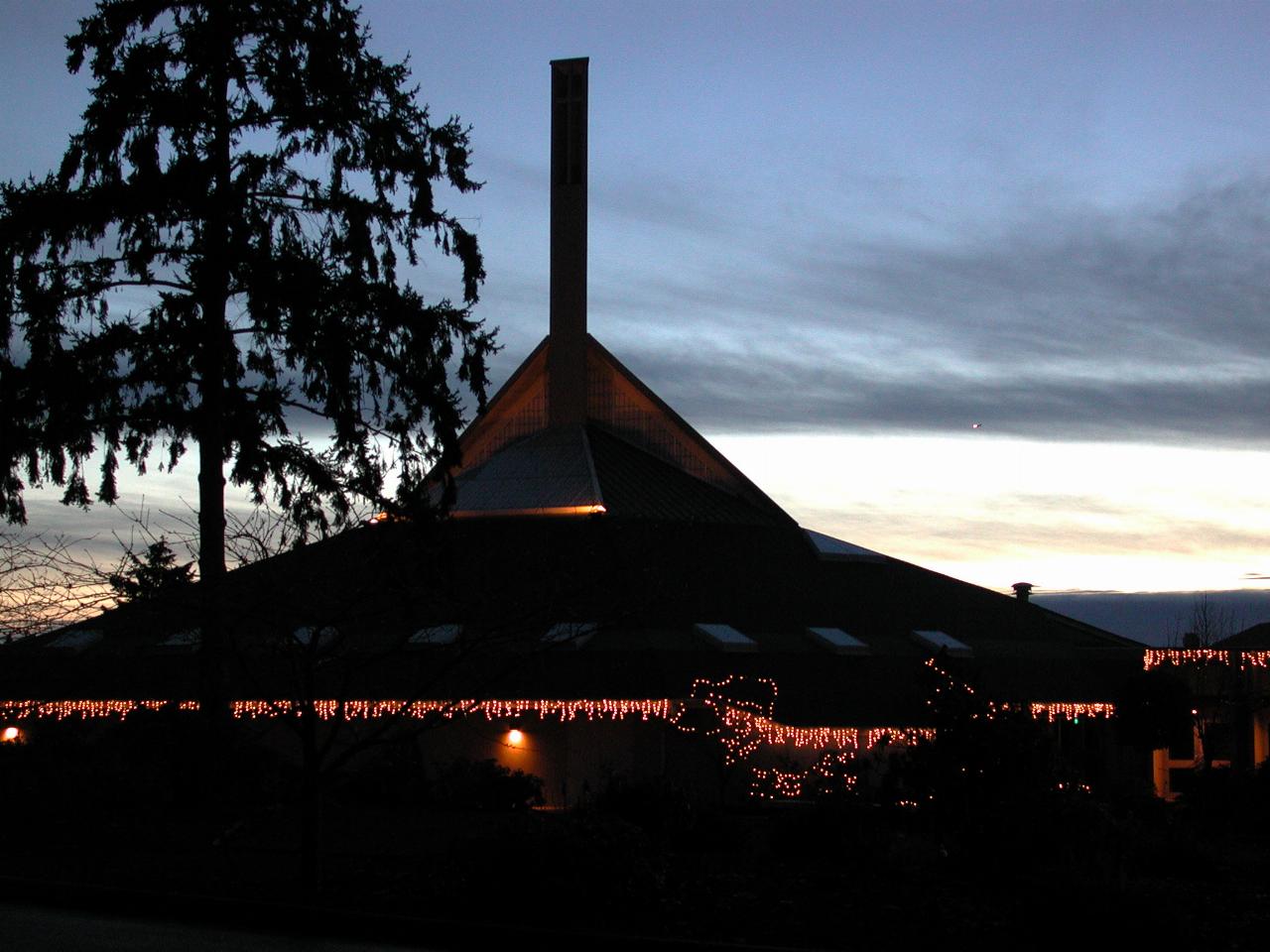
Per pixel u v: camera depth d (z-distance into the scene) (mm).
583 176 54969
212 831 23344
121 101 32094
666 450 52750
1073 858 17016
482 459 54125
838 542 50875
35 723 26641
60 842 22156
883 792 22547
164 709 27672
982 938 14938
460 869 16250
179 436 33344
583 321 54156
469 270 35656
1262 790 31281
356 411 33656
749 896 17219
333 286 33438
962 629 47438
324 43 33250
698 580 44156
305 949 14570
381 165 34594
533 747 38031
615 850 16047
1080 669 47312
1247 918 16156
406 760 32094
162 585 20750
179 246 32656
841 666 41812
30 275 31797
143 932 15398
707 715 38219
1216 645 52938
